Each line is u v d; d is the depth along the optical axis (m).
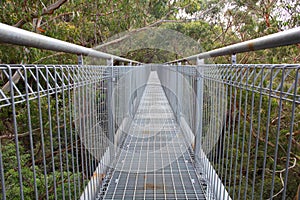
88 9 4.35
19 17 3.17
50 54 3.62
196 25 6.66
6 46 2.93
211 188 1.71
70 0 3.66
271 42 0.90
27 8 3.20
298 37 0.75
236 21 6.14
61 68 1.11
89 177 1.59
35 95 0.93
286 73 0.88
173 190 1.80
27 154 3.19
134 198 1.71
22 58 3.06
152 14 6.28
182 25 6.68
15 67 0.79
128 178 1.98
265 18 4.84
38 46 0.93
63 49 1.17
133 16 5.11
